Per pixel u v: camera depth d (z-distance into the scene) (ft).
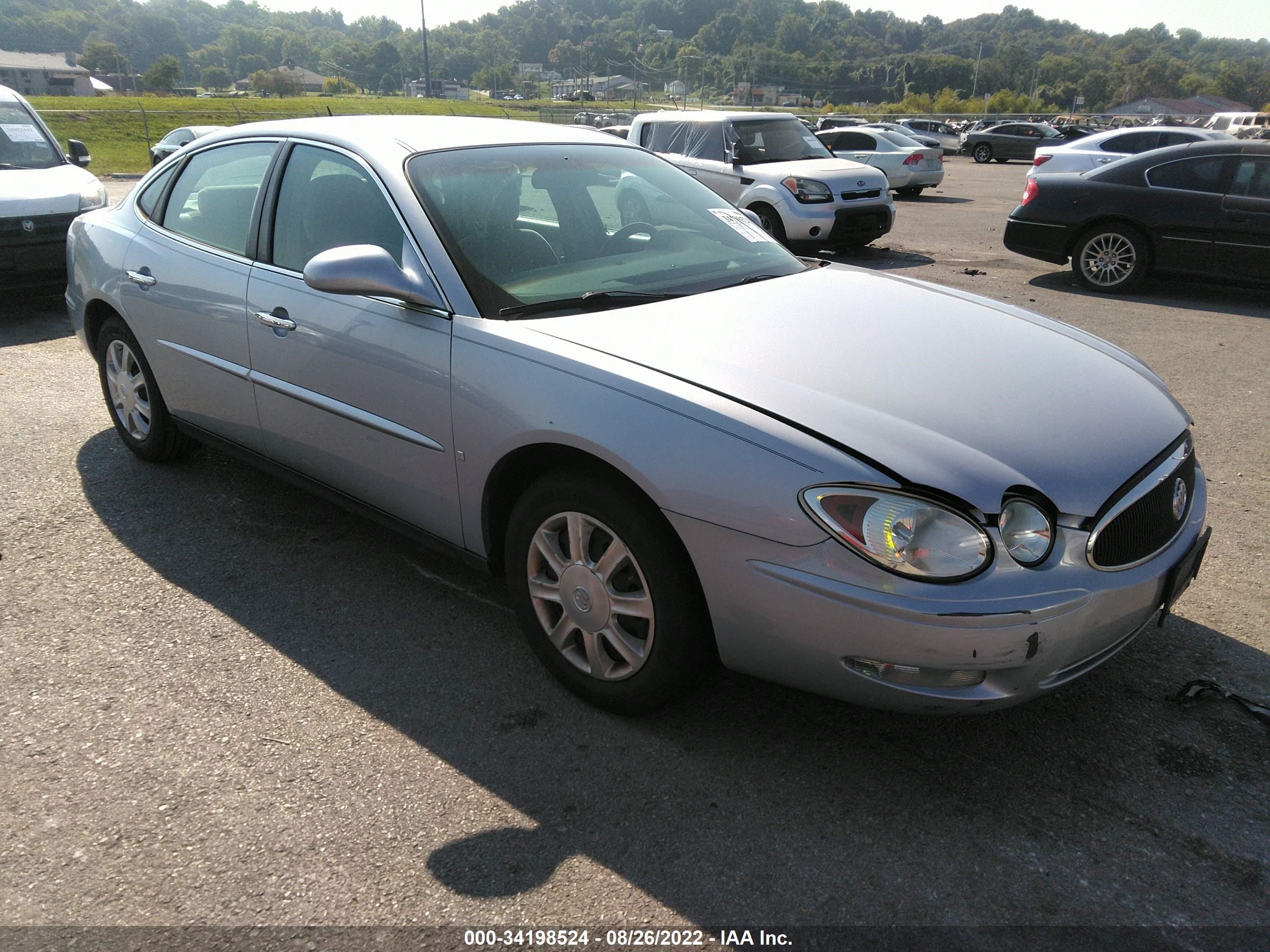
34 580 11.09
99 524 12.59
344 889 6.73
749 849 7.07
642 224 11.14
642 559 7.80
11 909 6.56
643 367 7.93
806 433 7.11
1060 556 6.99
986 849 7.07
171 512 12.96
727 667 7.85
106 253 13.62
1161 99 434.71
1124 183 28.45
